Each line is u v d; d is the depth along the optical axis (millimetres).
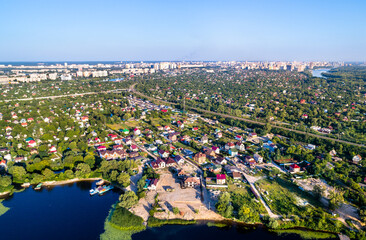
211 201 156750
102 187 170625
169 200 156500
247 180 181750
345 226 136125
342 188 170500
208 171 195250
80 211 148000
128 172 185375
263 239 128250
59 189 171875
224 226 136500
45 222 138250
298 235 130875
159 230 132375
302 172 194750
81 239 125375
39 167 188750
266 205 152875
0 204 154750
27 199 160250
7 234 129000
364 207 145625
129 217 140375
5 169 192000
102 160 194500
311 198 160625
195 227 135375
